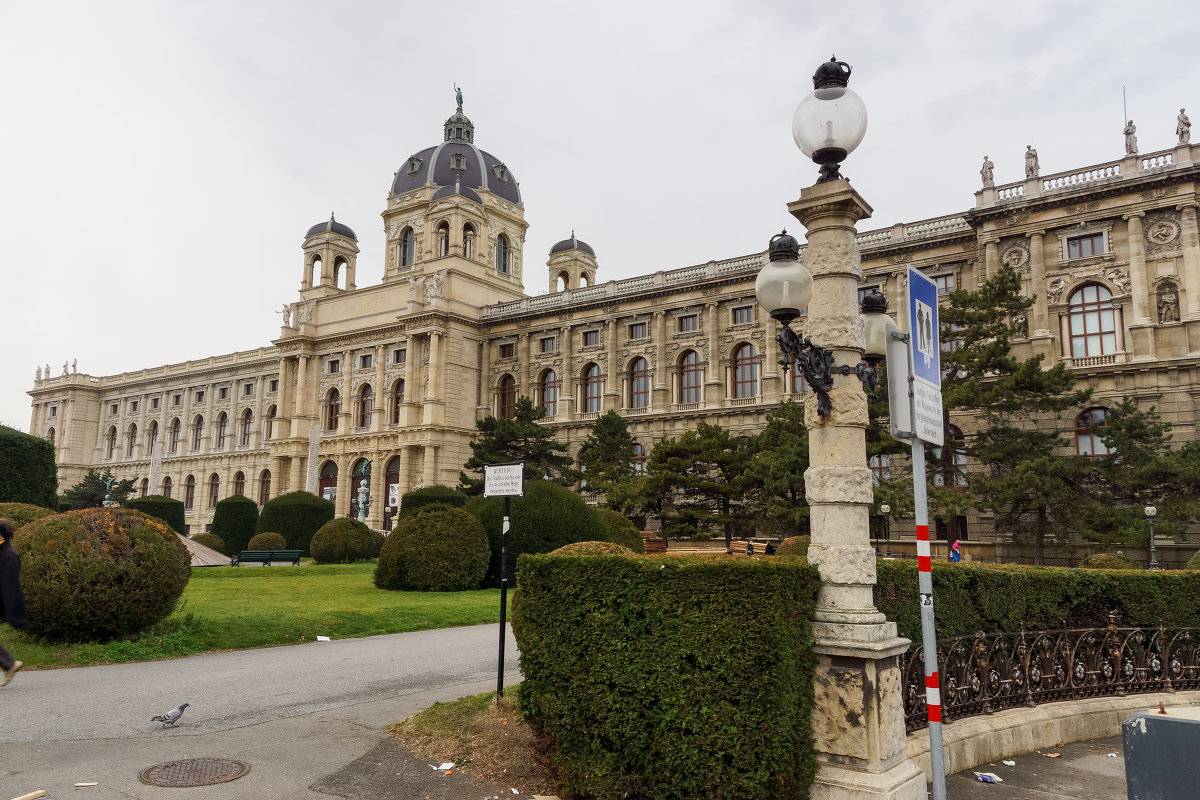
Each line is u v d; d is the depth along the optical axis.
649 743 7.96
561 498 33.31
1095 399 43.62
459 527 30.62
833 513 7.97
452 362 72.94
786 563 7.87
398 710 12.36
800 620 7.59
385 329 77.19
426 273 74.56
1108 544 35.53
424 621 22.41
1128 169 43.88
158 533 17.17
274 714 12.01
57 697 12.50
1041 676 11.27
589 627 8.47
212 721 11.48
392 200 87.25
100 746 10.02
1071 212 45.44
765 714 7.32
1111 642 12.10
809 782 7.55
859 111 8.26
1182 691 12.41
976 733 9.77
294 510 52.66
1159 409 41.84
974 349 38.72
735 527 49.56
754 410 58.38
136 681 13.88
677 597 7.91
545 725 8.81
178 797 8.30
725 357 61.31
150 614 16.86
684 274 64.62
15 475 28.36
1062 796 8.61
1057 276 45.88
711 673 7.61
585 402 69.25
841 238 8.52
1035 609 11.56
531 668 8.95
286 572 35.69
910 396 7.11
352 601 25.23
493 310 75.12
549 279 89.00
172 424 104.12
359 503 74.75
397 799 8.47
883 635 7.71
